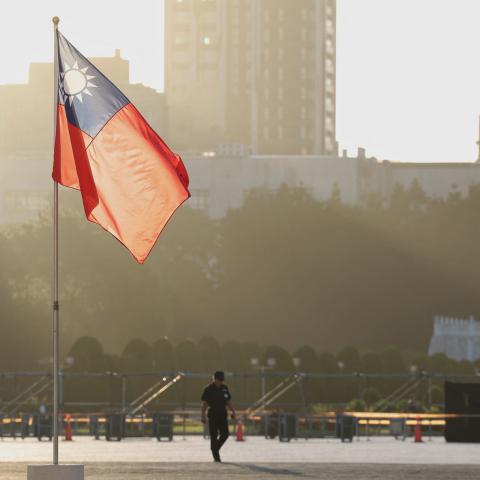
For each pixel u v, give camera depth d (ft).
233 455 296.10
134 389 605.31
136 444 364.17
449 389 373.61
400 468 241.35
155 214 175.11
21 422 428.15
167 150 175.11
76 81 172.65
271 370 624.18
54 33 172.14
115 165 173.78
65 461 264.52
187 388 642.63
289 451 317.42
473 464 256.52
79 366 586.04
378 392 606.96
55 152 171.32
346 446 350.23
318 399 643.45
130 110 173.37
